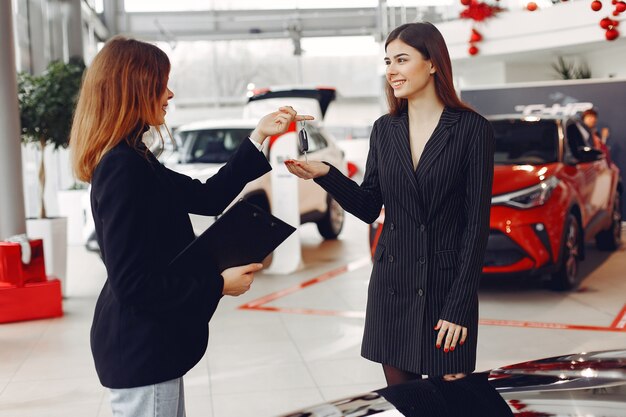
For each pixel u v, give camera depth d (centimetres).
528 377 150
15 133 593
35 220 632
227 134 822
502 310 539
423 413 141
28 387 396
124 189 151
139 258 151
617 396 134
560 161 606
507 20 1041
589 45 1004
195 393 379
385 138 218
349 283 675
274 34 1562
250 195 713
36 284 556
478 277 204
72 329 523
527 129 638
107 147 157
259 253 172
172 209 162
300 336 490
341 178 220
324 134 937
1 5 582
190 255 159
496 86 960
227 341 483
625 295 575
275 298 619
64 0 1140
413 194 208
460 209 210
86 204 777
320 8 1570
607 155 762
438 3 1235
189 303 156
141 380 157
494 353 431
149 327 158
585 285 619
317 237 1027
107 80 160
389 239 216
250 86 2034
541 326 490
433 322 208
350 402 152
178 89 2070
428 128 212
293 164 215
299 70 2028
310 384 389
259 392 378
